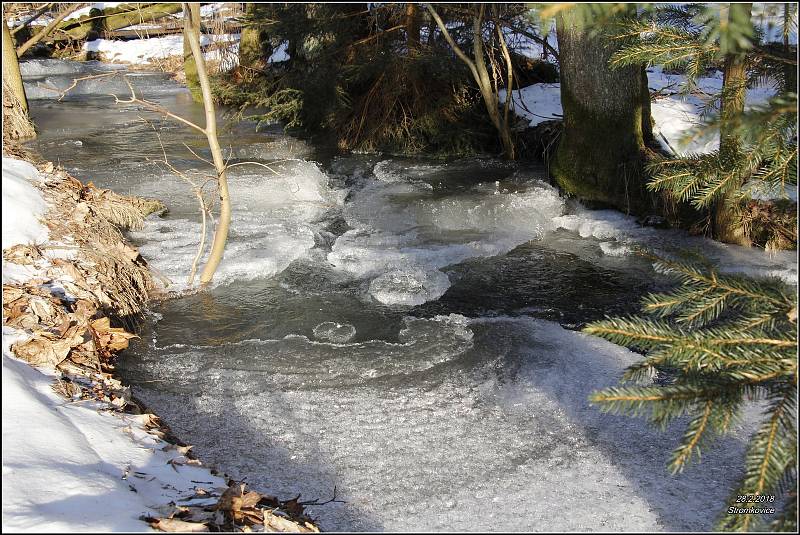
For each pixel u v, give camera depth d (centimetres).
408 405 427
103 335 486
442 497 336
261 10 1367
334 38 1244
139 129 1233
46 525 234
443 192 885
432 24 1165
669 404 234
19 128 1127
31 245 548
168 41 2209
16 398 332
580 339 517
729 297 270
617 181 802
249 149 1129
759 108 214
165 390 443
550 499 333
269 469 359
